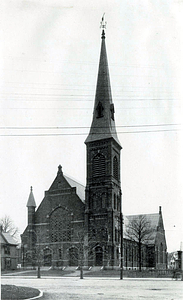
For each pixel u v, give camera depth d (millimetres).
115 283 41594
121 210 82312
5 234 82562
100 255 75812
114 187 80500
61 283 41625
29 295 24875
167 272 67312
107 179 79312
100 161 81188
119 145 84312
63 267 77312
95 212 78375
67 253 79062
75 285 37812
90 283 41719
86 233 77375
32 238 83562
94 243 76500
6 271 75188
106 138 81062
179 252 76688
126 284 39719
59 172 85312
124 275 63312
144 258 106438
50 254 81188
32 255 82125
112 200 78125
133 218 111688
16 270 78625
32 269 79812
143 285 37969
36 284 39531
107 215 76750
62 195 83500
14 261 82188
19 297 23672
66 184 83875
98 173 80812
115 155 82938
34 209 85812
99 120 83812
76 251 78125
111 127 82562
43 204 85375
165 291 29750
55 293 27656
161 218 117750
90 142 82938
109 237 75188
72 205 81750
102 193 79188
